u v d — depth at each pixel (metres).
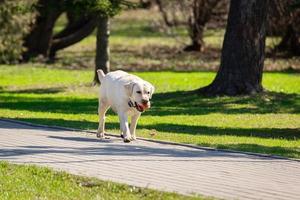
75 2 29.34
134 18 74.19
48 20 43.78
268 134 19.75
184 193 10.59
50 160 13.43
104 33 31.77
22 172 12.18
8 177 11.83
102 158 13.69
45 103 26.42
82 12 30.00
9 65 41.38
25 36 41.44
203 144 16.38
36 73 37.84
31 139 16.34
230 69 27.12
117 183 11.23
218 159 14.00
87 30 45.56
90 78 35.28
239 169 12.88
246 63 27.09
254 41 27.16
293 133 20.08
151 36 60.56
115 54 48.16
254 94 26.95
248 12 27.05
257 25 27.19
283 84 33.56
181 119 22.30
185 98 26.84
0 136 16.81
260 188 11.12
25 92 30.56
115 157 13.84
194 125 21.03
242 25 27.03
